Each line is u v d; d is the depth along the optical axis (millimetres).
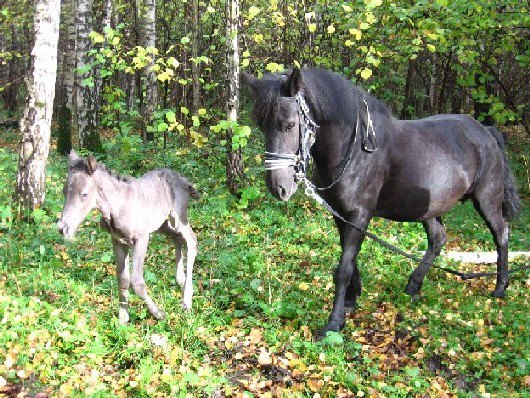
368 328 3312
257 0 7496
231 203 5508
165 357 2785
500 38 6617
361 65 6336
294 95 2689
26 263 3773
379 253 4426
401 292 3701
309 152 2824
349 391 2658
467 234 5512
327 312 3428
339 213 3162
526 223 5922
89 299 3346
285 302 3471
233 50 5688
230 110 5754
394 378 2777
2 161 7270
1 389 2424
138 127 9812
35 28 4828
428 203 3402
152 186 3061
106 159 7191
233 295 3566
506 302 3809
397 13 5508
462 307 3646
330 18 6527
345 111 2949
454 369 2928
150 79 8078
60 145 8688
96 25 13562
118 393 2535
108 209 2812
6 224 4410
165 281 3693
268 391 2658
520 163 8406
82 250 4105
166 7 12008
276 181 2691
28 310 2969
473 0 5629
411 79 9305
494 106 6184
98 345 2818
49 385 2506
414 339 3197
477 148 3713
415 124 3492
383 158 3156
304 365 2814
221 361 2855
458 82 6422
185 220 3309
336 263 4270
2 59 14688
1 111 15828
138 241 2949
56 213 4852
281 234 4848
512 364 3029
